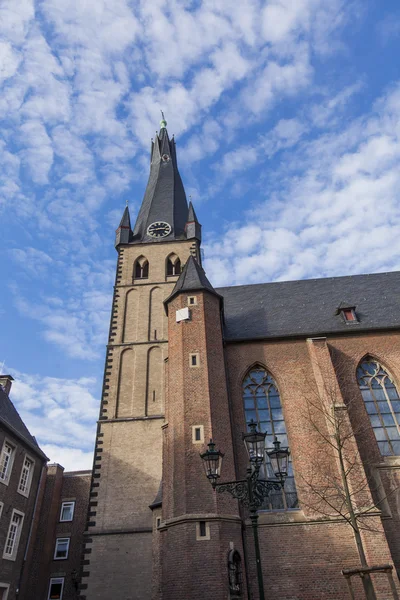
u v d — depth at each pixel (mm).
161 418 34281
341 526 23172
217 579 20312
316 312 34938
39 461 40438
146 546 28688
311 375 29062
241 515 23828
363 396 28547
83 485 50156
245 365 29859
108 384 36656
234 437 26922
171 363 29047
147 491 30953
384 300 35344
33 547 43812
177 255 45875
